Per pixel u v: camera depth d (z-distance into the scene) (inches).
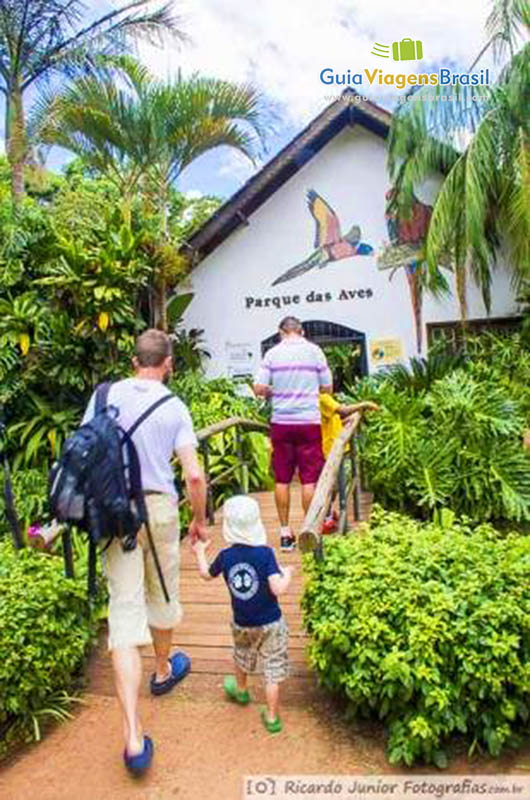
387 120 343.3
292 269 371.2
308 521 121.6
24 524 260.1
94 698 124.9
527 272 314.3
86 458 97.9
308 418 175.0
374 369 362.0
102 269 283.0
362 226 362.6
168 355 112.0
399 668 101.2
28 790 100.8
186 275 370.6
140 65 355.3
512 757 105.4
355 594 113.8
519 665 103.2
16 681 111.5
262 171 355.9
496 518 221.5
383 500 230.5
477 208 297.0
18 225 324.2
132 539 100.7
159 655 120.0
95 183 488.7
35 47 389.4
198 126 354.9
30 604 118.3
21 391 300.7
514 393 274.4
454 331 351.9
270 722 111.3
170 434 105.2
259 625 109.7
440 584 115.6
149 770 103.2
